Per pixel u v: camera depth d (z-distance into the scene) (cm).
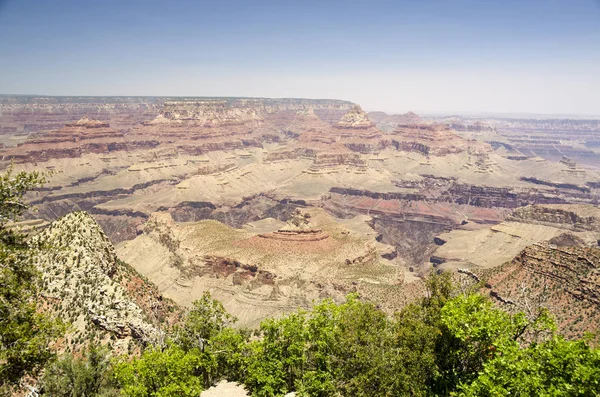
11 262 3878
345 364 4728
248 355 5600
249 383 5259
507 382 3250
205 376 5594
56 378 4966
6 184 3853
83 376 5000
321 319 5228
